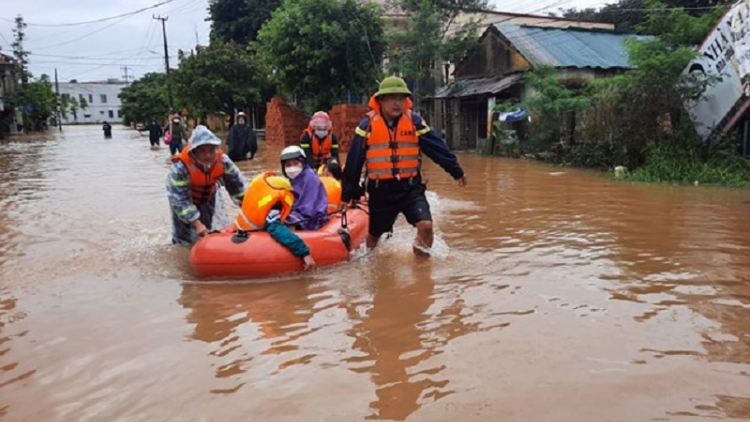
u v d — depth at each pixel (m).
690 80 13.38
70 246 6.95
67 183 13.41
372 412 2.98
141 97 71.06
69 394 3.26
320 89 25.19
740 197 10.22
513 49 21.33
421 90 24.97
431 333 4.01
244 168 16.41
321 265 5.72
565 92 17.64
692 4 24.17
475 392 3.15
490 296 4.75
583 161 16.05
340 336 4.00
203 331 4.15
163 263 6.09
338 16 24.17
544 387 3.19
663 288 4.90
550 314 4.30
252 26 37.62
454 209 9.09
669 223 7.80
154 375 3.47
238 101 33.78
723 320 4.14
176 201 6.21
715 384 3.19
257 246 5.46
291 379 3.37
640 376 3.29
